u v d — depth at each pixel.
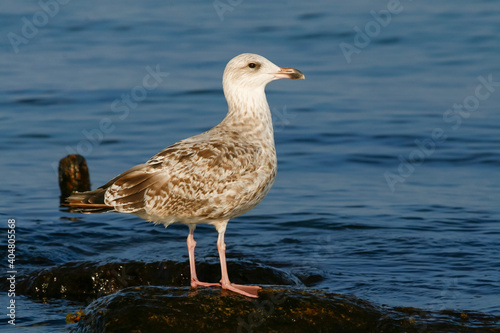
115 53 28.89
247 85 9.66
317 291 8.95
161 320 8.17
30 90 24.06
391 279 10.54
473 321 8.70
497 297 9.73
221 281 9.27
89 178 16.25
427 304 9.48
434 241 12.30
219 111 22.17
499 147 18.66
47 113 21.86
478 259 11.37
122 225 13.57
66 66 27.06
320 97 23.47
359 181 16.39
